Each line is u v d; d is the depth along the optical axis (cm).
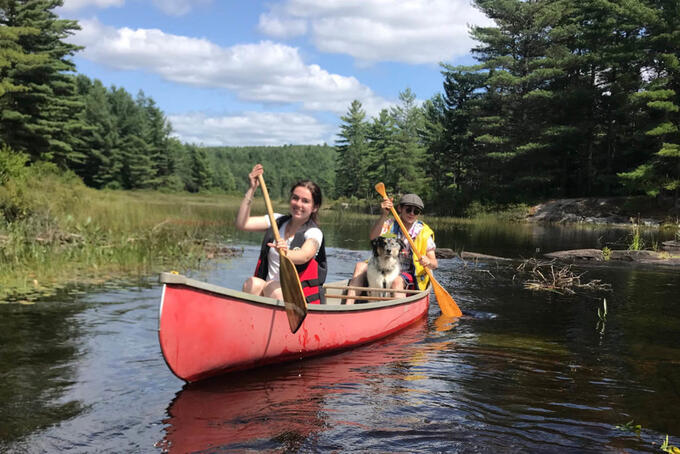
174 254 916
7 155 1493
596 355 404
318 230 391
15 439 242
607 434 259
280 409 285
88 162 7031
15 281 624
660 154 2419
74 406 281
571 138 3209
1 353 365
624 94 2823
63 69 3556
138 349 384
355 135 7006
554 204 3031
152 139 8119
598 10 2911
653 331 484
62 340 400
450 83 4191
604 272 892
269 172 13575
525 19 3450
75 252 837
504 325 510
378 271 529
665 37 2538
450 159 4444
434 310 584
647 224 2478
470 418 277
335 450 237
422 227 582
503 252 1207
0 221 987
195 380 321
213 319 314
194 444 240
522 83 3400
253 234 1502
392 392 315
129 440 244
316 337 385
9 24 3359
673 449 243
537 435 257
